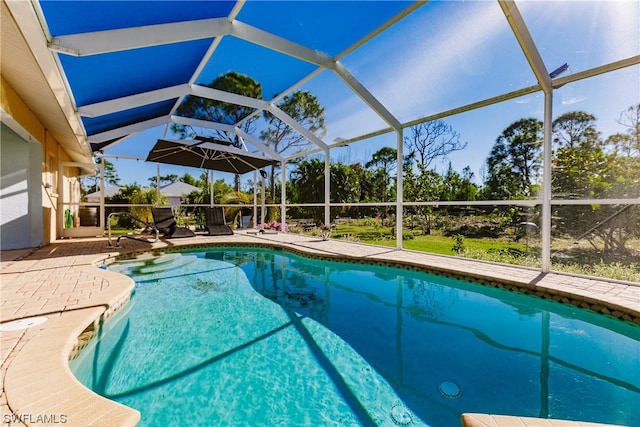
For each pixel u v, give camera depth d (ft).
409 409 6.21
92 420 4.38
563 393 6.67
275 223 32.91
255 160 28.04
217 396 6.57
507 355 8.39
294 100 29.09
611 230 13.38
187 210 35.47
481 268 14.61
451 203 17.44
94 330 8.61
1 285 11.00
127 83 16.01
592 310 10.23
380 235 25.99
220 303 12.34
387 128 20.51
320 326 10.29
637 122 14.83
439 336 9.56
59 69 11.64
